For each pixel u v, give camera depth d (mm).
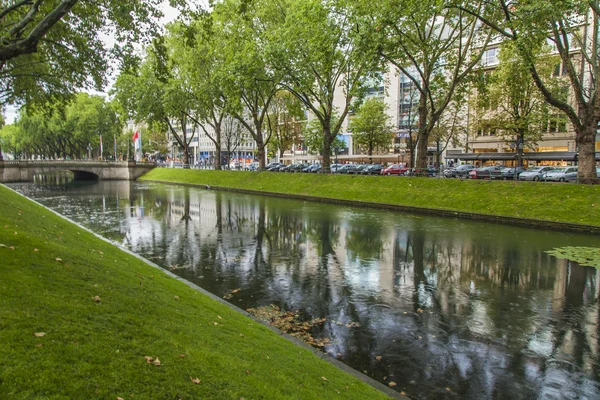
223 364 5016
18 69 23781
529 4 18812
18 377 3633
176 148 120875
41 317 4863
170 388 4105
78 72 21188
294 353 6719
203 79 44938
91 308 5602
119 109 54156
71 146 91375
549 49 36969
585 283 11984
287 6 37312
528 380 6910
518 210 22547
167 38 45969
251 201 33781
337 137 70312
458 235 18891
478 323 9242
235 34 37562
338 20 29641
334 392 5414
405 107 70625
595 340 8406
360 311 9906
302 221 23094
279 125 62438
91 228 20938
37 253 7574
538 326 9094
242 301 10508
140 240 17922
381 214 25797
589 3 18875
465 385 6750
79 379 3844
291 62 34250
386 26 24438
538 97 37344
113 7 14531
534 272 13094
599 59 23219
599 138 45844
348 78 36594
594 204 20547
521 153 41844
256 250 16078
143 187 51250
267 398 4531
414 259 14703
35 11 9172
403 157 63375
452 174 43188
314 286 11742
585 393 6531
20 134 90438
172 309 6887
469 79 27797
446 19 26453
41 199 35969
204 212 27109
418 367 7316
